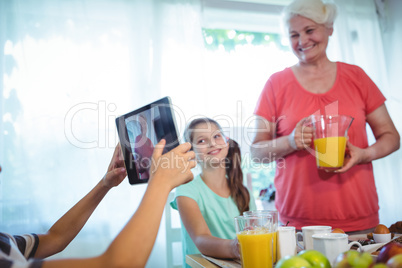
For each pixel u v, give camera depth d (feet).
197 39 7.37
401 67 8.20
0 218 6.22
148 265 6.56
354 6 8.19
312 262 1.93
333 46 8.03
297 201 4.68
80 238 6.49
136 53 7.06
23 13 6.66
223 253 3.10
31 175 6.40
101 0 7.09
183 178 2.09
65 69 6.74
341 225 4.52
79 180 6.55
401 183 7.89
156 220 1.87
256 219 2.69
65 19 6.84
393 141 4.74
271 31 8.40
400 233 3.60
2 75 6.39
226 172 4.93
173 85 7.22
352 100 4.83
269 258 2.62
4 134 6.33
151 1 7.23
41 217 6.37
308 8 4.61
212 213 4.60
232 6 7.89
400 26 8.20
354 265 1.76
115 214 6.64
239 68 8.03
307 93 4.89
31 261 1.74
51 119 6.57
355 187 4.54
